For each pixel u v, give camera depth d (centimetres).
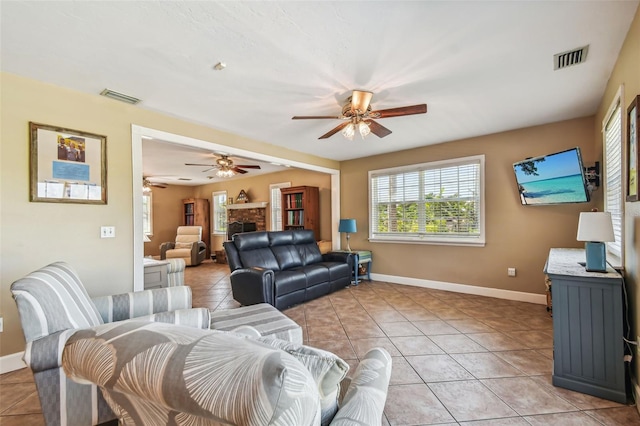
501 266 393
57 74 223
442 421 160
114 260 270
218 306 393
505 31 176
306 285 388
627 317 184
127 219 279
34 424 162
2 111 218
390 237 502
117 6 152
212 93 258
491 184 398
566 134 341
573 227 343
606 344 178
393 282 500
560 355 191
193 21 165
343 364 77
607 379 177
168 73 223
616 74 212
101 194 263
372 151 492
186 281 558
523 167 346
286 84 242
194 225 868
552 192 323
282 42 185
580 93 266
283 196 652
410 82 240
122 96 263
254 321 199
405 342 261
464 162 420
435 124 353
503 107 299
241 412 45
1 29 169
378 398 88
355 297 410
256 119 325
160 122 306
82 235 253
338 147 462
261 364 49
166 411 60
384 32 176
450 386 193
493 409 170
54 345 118
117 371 58
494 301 381
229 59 204
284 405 45
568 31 177
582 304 185
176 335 59
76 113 250
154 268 369
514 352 239
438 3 152
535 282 369
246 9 156
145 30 173
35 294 120
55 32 173
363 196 538
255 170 687
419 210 470
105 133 266
